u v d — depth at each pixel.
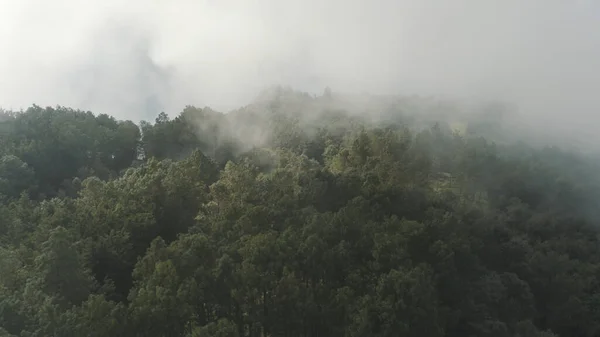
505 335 74.75
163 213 77.50
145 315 50.66
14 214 79.00
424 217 86.19
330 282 64.00
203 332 48.69
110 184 84.06
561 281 96.44
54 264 55.31
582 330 93.31
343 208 76.19
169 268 54.62
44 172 119.19
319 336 60.22
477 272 83.25
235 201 77.00
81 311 50.06
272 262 59.91
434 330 62.34
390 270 64.50
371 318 58.66
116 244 67.81
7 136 120.44
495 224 109.94
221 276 57.62
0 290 51.22
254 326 58.31
